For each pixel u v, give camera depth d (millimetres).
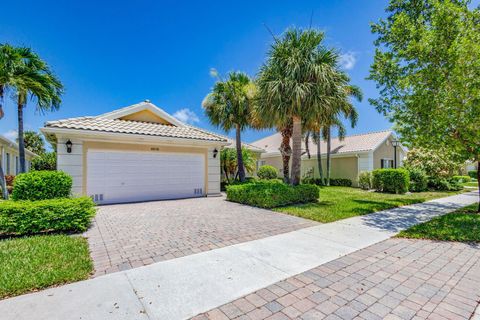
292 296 2928
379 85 8055
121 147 10312
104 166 9938
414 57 7145
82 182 9414
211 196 12438
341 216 7410
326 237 5359
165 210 8484
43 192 6832
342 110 10359
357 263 3939
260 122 12477
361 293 3006
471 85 6355
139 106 12547
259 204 9062
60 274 3381
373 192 14891
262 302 2797
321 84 9180
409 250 4578
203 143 12148
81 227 5699
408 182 14328
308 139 23438
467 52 6262
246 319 2484
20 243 4719
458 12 6531
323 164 22219
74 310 2611
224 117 14234
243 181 14492
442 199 11977
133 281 3283
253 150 21641
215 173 12758
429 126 7141
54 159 21156
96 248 4617
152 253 4352
